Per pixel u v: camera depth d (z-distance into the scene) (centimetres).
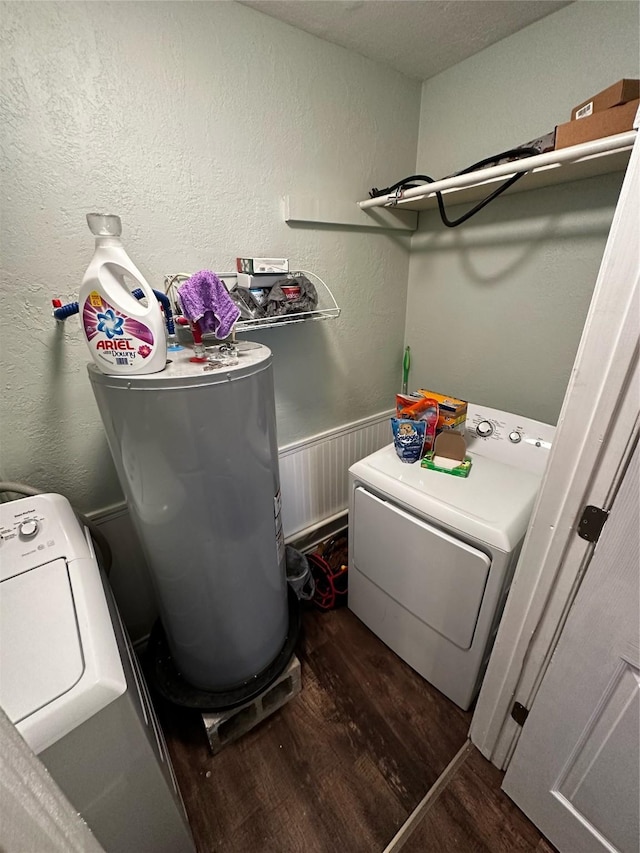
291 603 148
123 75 94
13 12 79
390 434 212
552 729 84
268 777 112
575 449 68
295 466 170
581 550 72
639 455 57
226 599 104
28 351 99
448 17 117
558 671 79
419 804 106
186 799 108
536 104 127
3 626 62
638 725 68
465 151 151
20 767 30
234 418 84
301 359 161
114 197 101
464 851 97
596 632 70
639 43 103
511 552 96
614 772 75
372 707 131
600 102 95
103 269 71
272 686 121
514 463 133
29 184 89
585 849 87
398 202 144
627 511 60
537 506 78
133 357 75
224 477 88
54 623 64
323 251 152
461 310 171
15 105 84
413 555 121
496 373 166
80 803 60
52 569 75
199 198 115
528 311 147
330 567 184
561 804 89
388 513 124
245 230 128
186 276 114
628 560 62
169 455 81
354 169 149
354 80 137
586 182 120
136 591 140
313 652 152
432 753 117
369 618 155
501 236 148
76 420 111
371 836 100
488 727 109
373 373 193
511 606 90
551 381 148
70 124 91
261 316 121
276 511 110
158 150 104
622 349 58
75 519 90
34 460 108
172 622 109
